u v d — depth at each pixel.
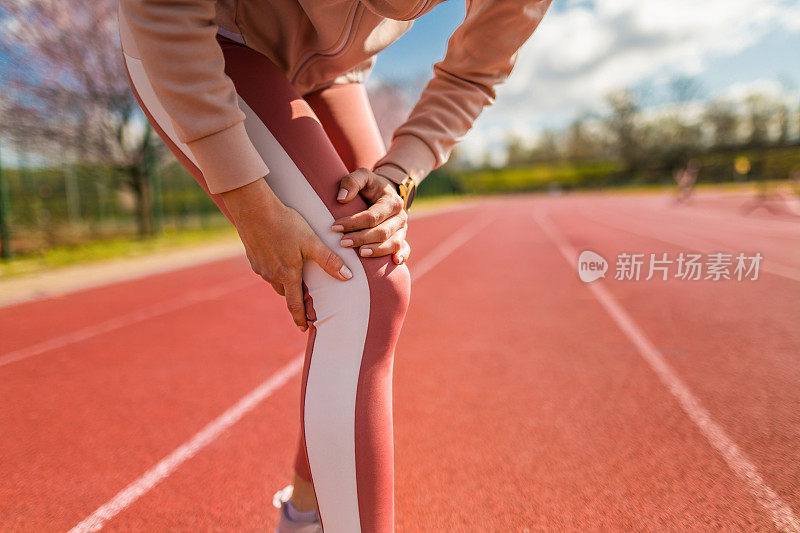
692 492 1.60
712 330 3.46
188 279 6.39
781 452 1.83
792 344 3.10
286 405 2.41
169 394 2.60
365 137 1.05
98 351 3.41
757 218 13.80
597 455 1.85
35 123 9.11
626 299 4.54
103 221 13.98
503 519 1.48
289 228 0.66
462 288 5.37
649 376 2.65
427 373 2.79
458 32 0.89
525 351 3.14
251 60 0.77
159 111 0.72
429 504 1.56
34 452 2.02
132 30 0.59
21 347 3.57
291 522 1.01
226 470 1.82
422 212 24.20
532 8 0.82
